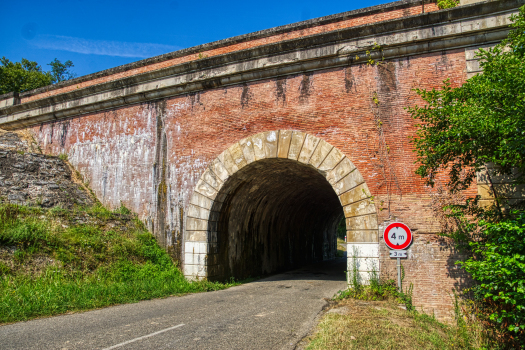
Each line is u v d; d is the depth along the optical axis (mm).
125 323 6672
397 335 5918
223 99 11984
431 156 7543
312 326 6574
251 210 14062
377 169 9625
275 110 11125
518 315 6254
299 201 18125
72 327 6363
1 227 9273
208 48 12750
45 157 14523
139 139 13391
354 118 10117
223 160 11578
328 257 27359
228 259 12664
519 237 6488
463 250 8578
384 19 10523
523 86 6395
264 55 11305
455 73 9430
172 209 12234
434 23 9578
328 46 10539
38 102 16000
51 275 8961
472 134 6742
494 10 9164
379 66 10125
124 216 12547
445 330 7426
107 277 9992
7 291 7797
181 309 7965
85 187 14250
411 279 8820
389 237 8969
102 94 14250
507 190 8438
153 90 13062
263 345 5445
